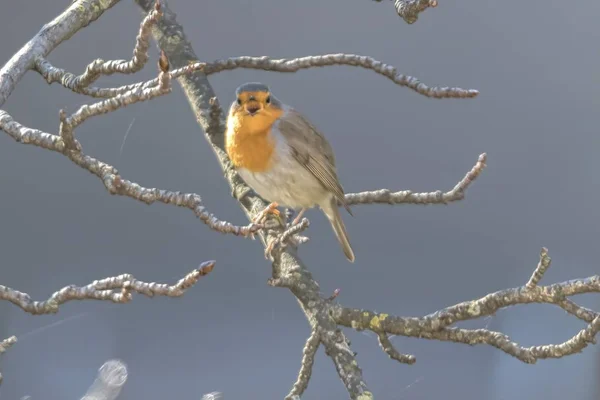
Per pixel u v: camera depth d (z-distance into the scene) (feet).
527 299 17.60
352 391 18.67
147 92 14.83
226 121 25.43
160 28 25.41
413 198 22.53
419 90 20.36
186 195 14.92
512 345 18.01
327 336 19.45
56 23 19.17
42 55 18.48
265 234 23.12
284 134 24.80
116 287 14.49
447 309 18.84
